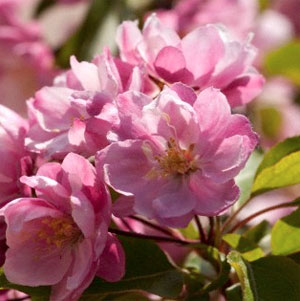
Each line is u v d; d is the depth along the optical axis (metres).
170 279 0.48
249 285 0.46
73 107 0.47
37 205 0.46
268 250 0.54
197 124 0.46
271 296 0.46
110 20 0.69
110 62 0.48
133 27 0.49
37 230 0.47
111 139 0.46
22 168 0.48
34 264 0.47
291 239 0.50
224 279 0.47
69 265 0.47
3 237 0.47
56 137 0.48
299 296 0.46
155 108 0.46
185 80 0.49
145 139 0.46
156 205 0.46
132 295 0.49
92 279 0.45
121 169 0.46
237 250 0.49
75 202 0.45
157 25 0.49
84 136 0.47
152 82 0.49
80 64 0.48
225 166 0.46
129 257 0.49
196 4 0.67
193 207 0.46
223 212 0.46
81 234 0.46
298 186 0.66
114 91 0.47
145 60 0.49
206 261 0.53
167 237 0.49
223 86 0.49
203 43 0.49
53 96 0.49
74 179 0.45
